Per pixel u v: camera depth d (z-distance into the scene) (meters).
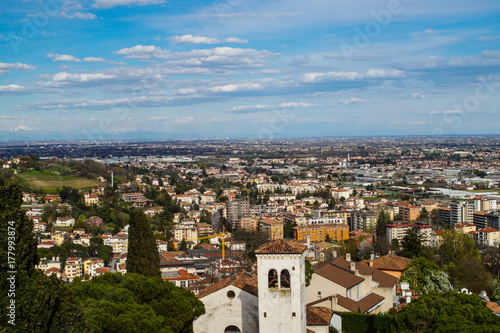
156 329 79.50
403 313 99.19
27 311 67.81
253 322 90.12
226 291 91.06
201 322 91.38
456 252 190.50
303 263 85.50
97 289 86.69
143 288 88.75
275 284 83.00
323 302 113.44
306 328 91.25
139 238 121.69
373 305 121.62
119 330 77.38
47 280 71.12
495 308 114.31
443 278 143.75
